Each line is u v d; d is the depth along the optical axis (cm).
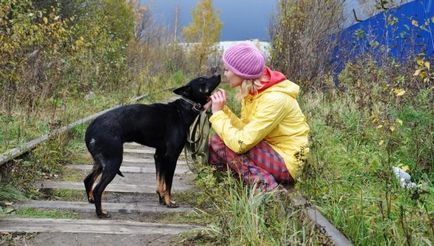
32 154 588
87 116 934
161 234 398
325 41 1191
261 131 427
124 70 1623
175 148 477
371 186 469
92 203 475
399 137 568
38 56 980
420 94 621
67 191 516
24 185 507
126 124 456
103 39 1511
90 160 668
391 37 911
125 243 377
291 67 1177
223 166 469
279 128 443
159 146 481
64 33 1108
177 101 489
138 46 2300
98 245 370
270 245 340
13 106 834
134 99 1284
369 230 345
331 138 631
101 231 396
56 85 1010
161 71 2481
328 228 345
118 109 462
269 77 449
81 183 545
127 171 623
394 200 412
